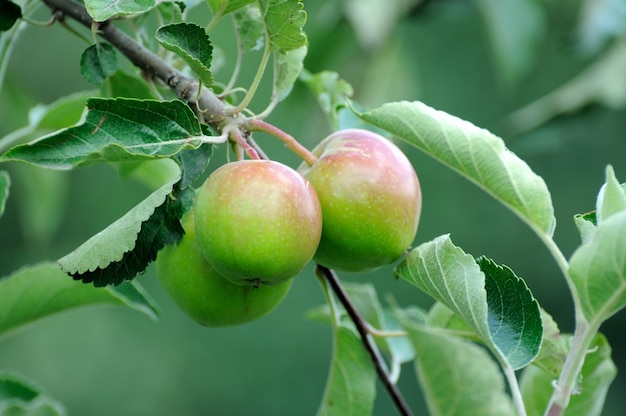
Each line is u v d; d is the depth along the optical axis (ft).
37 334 9.20
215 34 7.98
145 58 2.62
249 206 2.46
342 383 2.83
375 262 2.60
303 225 2.48
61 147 2.43
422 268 2.55
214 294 2.60
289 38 2.53
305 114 4.67
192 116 2.48
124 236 2.45
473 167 2.54
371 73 4.76
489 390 2.86
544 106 4.76
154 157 2.41
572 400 2.67
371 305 2.97
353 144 2.60
